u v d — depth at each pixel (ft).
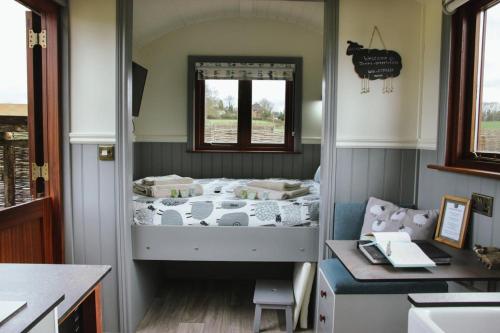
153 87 13.39
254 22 13.23
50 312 3.24
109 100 7.76
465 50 6.72
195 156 13.50
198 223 8.15
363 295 5.80
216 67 13.23
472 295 3.86
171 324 8.49
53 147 7.72
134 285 8.23
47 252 7.67
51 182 7.76
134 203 8.46
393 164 8.05
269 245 8.12
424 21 7.79
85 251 7.98
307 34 13.24
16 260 6.70
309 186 10.38
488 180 5.84
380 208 7.38
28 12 7.31
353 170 8.00
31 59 7.45
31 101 7.47
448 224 6.52
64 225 7.91
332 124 7.86
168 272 11.04
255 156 13.44
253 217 8.15
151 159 13.52
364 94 7.89
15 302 3.21
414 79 7.92
